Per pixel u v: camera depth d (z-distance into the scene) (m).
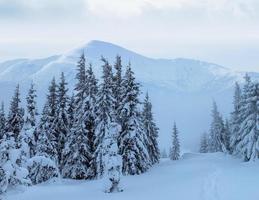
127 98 50.69
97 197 30.83
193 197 28.03
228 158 66.62
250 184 33.22
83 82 49.81
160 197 29.28
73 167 47.34
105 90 47.44
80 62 50.41
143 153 50.41
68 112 52.88
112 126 38.59
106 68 48.31
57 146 49.12
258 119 57.66
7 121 48.81
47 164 33.91
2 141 21.61
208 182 35.00
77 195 31.97
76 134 47.72
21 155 23.45
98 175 44.84
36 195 30.72
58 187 35.56
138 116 51.34
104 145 36.44
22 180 21.44
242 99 62.59
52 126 49.28
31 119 42.50
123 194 32.06
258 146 56.88
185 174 45.25
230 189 30.69
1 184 20.67
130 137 49.28
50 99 50.19
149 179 43.59
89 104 48.81
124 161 48.91
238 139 60.19
